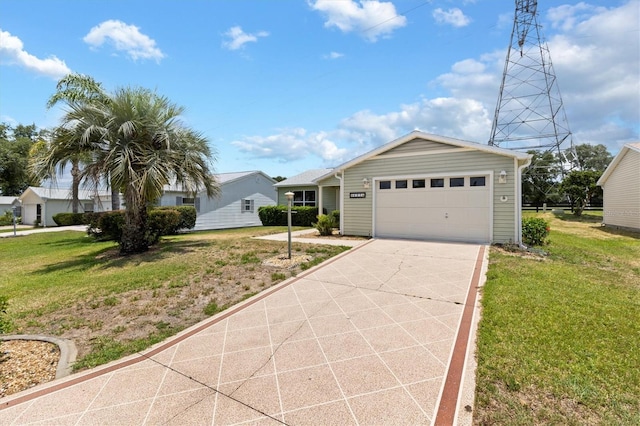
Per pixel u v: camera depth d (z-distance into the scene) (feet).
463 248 26.40
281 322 12.24
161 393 7.88
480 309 12.81
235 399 7.54
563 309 12.35
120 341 11.09
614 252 27.45
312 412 6.98
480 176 29.07
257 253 25.88
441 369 8.53
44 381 8.68
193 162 29.53
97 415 7.09
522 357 8.91
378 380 8.13
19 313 14.06
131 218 28.55
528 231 29.45
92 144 26.89
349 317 12.51
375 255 24.18
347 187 36.32
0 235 54.19
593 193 62.75
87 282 19.07
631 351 9.20
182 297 15.75
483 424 6.43
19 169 96.12
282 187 66.33
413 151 32.19
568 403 7.00
